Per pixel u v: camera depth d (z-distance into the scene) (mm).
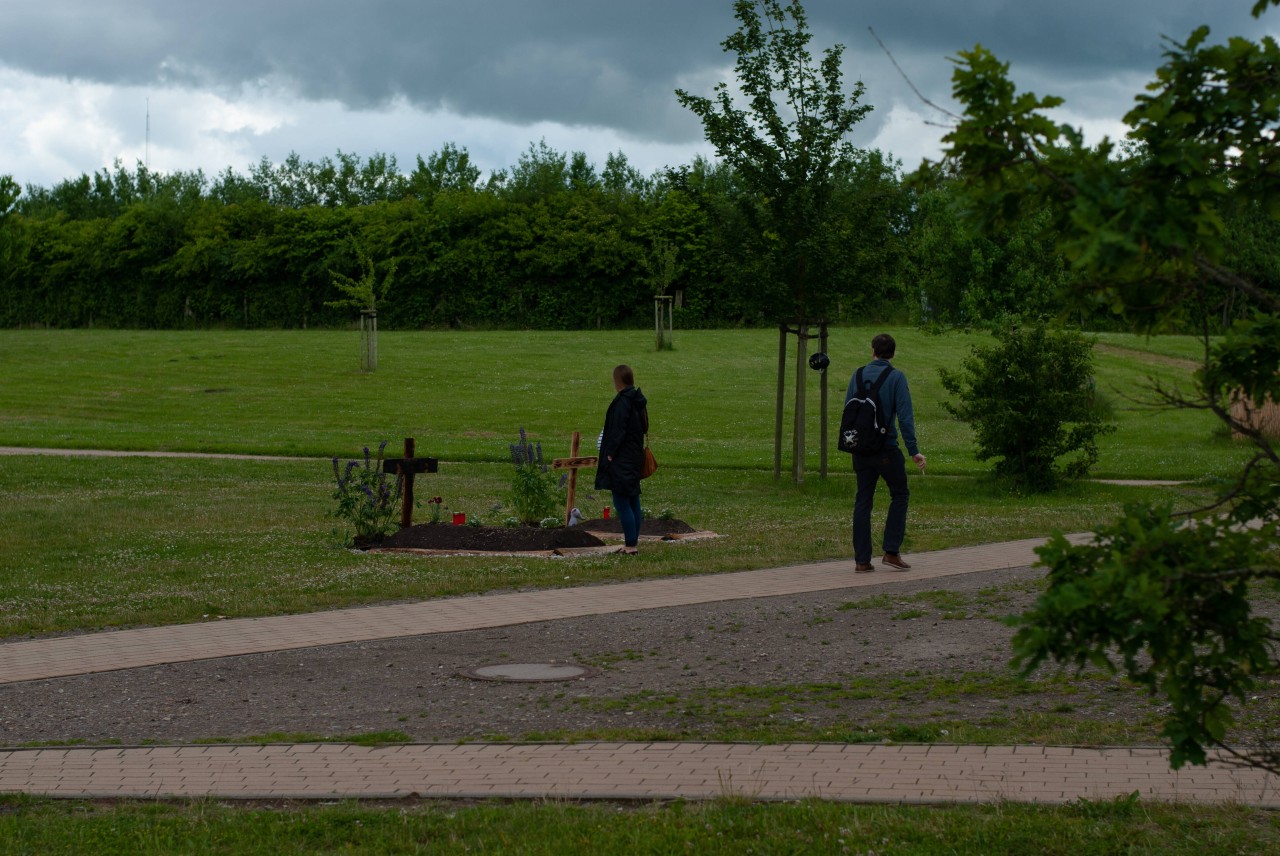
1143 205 2912
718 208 20438
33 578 11461
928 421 35781
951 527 14828
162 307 79188
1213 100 3293
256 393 41094
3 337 62812
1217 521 3527
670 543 13602
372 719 6699
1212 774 5344
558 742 6086
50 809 5180
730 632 8883
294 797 5293
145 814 5082
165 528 15047
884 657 7973
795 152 19688
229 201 94125
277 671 7891
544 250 75812
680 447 28375
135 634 9055
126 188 109938
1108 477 22500
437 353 53688
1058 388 19906
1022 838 4559
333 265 76750
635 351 55438
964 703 6770
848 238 19938
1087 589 3100
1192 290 3443
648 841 4594
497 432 33156
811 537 14133
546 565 12008
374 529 13734
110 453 25391
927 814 4875
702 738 6105
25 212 106438
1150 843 4488
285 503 17891
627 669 7820
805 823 4770
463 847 4605
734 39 19609
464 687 7410
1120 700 6676
